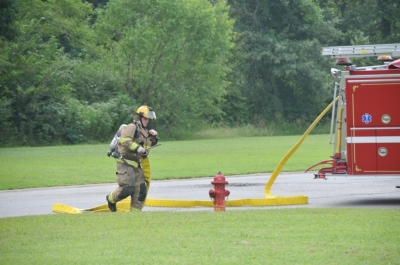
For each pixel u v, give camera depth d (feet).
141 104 248.11
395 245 38.22
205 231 43.34
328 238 40.47
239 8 324.60
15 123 212.84
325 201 67.82
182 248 37.91
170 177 96.32
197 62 253.44
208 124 279.49
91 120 222.89
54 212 61.41
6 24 191.83
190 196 74.13
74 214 54.29
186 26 243.40
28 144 212.43
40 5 255.29
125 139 55.16
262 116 324.80
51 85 219.00
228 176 99.66
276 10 326.24
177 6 241.55
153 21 243.40
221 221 47.57
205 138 254.68
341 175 66.44
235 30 318.04
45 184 88.79
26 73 216.54
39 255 36.63
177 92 250.78
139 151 54.90
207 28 248.11
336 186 84.43
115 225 46.44
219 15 260.42
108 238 41.47
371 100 64.95
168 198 72.23
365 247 37.65
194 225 45.85
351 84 65.41
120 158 55.88
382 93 64.75
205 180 94.07
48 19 257.96
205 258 35.12
